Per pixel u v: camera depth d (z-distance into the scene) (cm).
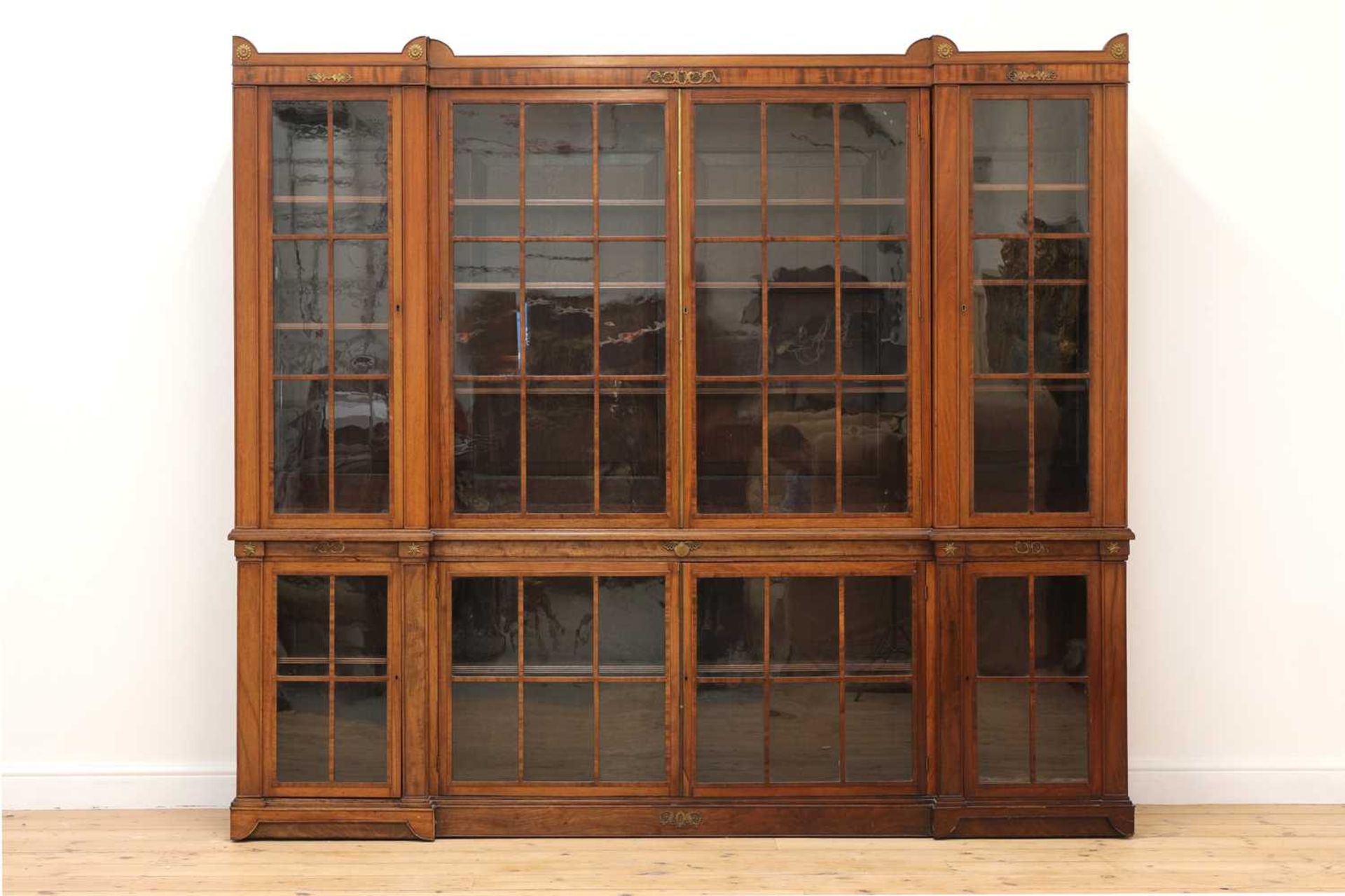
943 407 365
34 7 409
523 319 369
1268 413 414
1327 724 412
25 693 409
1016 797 368
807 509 370
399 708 364
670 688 367
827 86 366
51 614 409
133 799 408
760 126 368
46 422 409
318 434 365
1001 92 365
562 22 415
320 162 364
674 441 369
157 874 337
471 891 324
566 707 369
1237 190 413
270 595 365
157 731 411
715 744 369
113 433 411
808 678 368
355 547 363
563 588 368
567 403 370
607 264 370
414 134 362
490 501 370
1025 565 366
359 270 365
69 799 406
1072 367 368
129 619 411
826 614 369
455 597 368
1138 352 414
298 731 366
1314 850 359
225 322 412
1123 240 365
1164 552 414
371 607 365
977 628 367
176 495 412
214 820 391
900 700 369
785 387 370
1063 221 367
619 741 369
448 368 368
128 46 411
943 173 364
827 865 344
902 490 369
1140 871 340
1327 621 413
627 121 368
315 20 415
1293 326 413
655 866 343
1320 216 413
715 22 413
